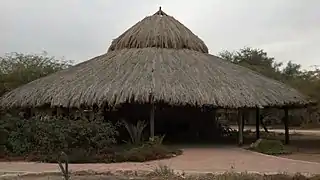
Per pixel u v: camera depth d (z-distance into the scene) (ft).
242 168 49.80
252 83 82.28
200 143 81.25
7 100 83.41
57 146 57.98
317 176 42.78
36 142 60.08
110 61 86.79
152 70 79.25
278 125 155.22
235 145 78.07
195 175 43.52
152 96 70.95
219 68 85.81
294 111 148.25
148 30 92.84
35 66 112.37
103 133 60.08
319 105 87.04
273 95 79.00
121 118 76.59
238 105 73.41
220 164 53.36
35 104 77.92
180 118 87.10
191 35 96.63
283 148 69.15
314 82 92.07
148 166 51.26
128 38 93.04
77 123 59.47
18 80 105.70
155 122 84.38
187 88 74.38
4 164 52.49
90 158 55.31
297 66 206.08
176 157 60.29
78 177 42.91
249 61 201.98
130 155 56.29
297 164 53.42
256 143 70.33
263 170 48.06
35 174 44.47
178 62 84.58
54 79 85.81
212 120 92.02
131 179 41.63
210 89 75.66
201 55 91.56
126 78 76.79
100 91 73.92
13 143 59.98
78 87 77.30
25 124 61.82
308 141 91.56
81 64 92.73
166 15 98.48
